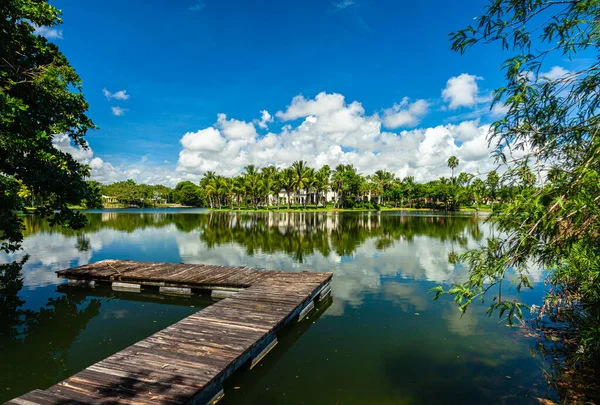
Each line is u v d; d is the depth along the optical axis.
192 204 120.62
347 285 11.62
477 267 3.09
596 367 5.88
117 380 4.57
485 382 5.54
